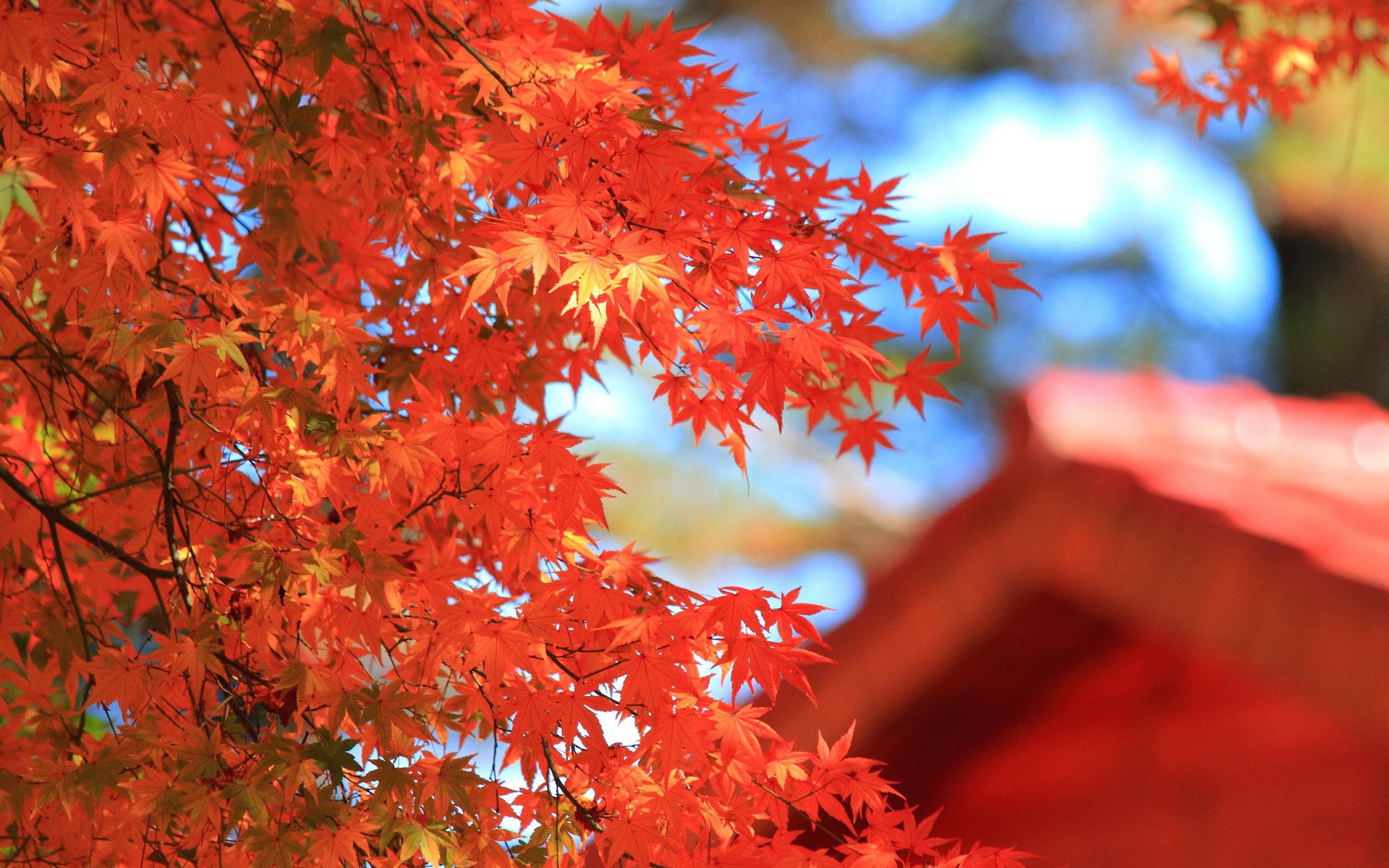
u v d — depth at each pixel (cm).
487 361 356
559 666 331
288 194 357
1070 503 411
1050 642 427
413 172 347
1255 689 431
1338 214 1488
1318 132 1389
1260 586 390
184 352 326
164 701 335
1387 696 378
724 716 329
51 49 327
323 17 342
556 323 358
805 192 358
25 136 325
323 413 333
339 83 347
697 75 353
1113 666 442
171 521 339
